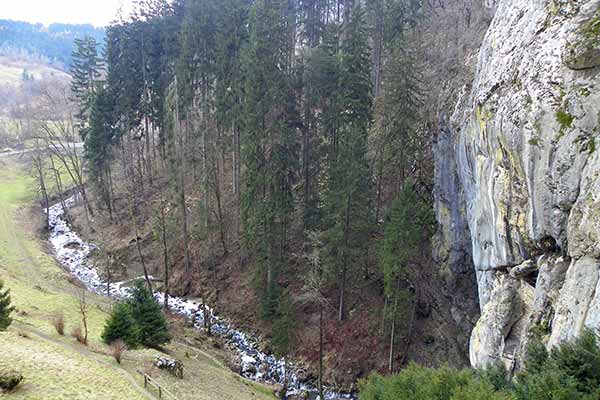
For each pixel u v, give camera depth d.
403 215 30.88
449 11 41.91
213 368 32.03
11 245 49.62
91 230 57.91
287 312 36.12
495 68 22.36
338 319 37.50
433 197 36.06
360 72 38.84
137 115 58.62
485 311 21.83
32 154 67.56
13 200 64.25
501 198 20.69
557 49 17.75
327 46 40.34
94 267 50.56
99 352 26.28
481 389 12.55
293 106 40.59
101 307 37.56
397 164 36.00
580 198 15.94
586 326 13.65
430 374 15.00
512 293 20.58
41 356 23.42
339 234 34.06
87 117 59.38
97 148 55.69
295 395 32.34
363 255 35.91
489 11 32.69
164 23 55.47
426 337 34.09
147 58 56.84
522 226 19.53
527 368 15.02
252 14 41.00
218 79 46.16
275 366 35.72
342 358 35.25
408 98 34.34
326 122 39.44
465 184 27.44
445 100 33.31
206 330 38.75
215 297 43.59
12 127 98.75
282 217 38.03
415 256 34.12
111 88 56.97
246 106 39.06
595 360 12.70
